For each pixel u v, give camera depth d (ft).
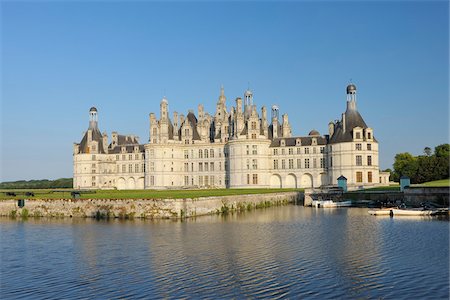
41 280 129.59
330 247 168.14
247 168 529.86
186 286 120.06
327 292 112.88
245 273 131.23
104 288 120.37
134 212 275.59
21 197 327.06
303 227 225.56
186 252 162.91
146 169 581.12
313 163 537.65
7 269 143.13
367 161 492.95
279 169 551.18
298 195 437.17
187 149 591.37
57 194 374.84
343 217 269.85
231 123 566.77
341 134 505.66
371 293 111.45
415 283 118.42
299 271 132.46
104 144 633.61
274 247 169.99
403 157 638.12
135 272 135.64
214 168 579.48
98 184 618.85
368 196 374.22
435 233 194.49
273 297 110.11
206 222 249.55
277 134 582.35
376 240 181.06
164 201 270.26
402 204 304.30
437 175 501.97
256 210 332.80
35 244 188.55
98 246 180.24
